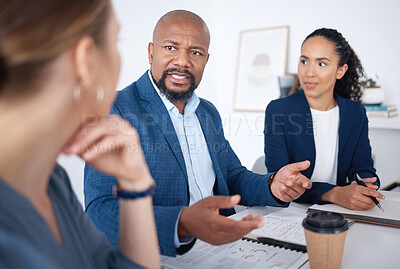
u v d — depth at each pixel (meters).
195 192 1.30
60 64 0.43
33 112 0.43
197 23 1.30
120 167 0.59
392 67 2.81
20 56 0.40
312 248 0.69
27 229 0.44
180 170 1.21
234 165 1.47
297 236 0.92
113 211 0.95
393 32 2.78
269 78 3.40
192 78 1.31
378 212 1.12
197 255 0.84
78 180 2.84
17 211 0.43
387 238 0.92
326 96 1.70
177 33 1.26
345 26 2.99
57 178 0.63
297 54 3.27
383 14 2.81
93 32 0.45
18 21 0.40
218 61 3.72
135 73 3.33
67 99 0.45
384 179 2.78
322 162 1.70
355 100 1.87
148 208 0.64
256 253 0.84
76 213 0.66
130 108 1.20
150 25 3.41
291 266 0.76
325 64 1.63
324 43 1.62
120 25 0.53
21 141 0.44
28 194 0.49
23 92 0.42
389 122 2.54
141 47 3.35
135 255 0.63
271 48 3.38
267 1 3.37
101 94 0.49
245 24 3.52
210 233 0.78
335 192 1.24
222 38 3.67
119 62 0.53
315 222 0.69
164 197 1.18
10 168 0.44
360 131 1.70
